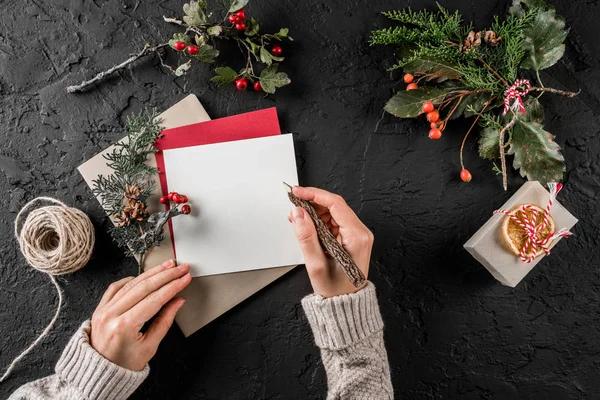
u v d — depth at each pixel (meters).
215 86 1.12
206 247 1.09
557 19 1.01
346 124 1.14
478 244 1.03
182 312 1.11
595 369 1.15
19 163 1.12
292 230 1.10
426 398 1.16
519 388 1.15
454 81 1.07
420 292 1.16
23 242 1.00
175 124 1.09
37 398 0.98
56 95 1.12
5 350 1.13
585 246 1.14
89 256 1.05
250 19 1.11
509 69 1.03
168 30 1.12
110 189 1.01
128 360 0.99
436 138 1.03
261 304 1.14
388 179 1.14
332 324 0.96
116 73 1.12
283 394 1.15
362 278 0.88
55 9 1.12
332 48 1.13
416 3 1.12
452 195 1.14
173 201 1.05
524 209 1.02
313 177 1.14
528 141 1.04
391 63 1.13
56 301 1.13
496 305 1.15
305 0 1.13
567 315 1.15
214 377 1.15
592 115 1.13
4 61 1.12
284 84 1.05
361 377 0.95
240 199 1.09
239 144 1.08
